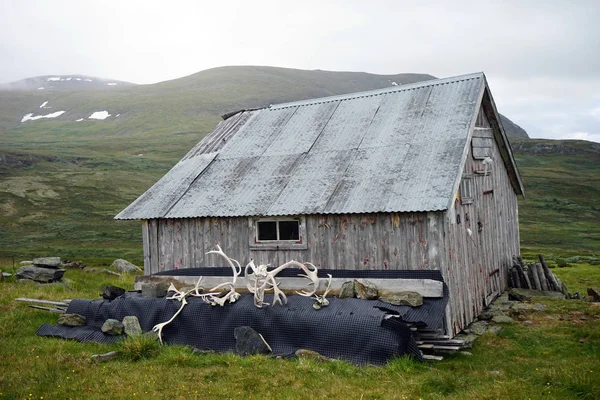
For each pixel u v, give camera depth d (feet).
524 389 33.17
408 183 50.47
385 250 49.65
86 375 36.68
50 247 199.31
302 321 42.96
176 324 47.39
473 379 35.91
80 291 70.44
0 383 34.53
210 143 72.74
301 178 57.26
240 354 42.91
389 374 36.81
